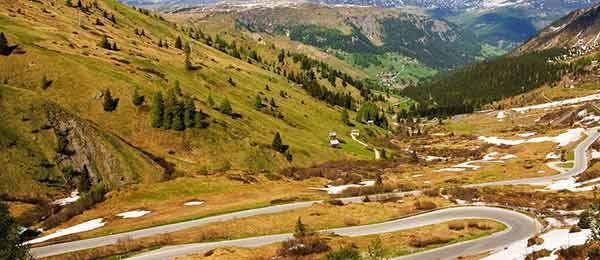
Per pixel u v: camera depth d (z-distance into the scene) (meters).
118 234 69.31
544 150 165.25
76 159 105.62
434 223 70.06
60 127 108.56
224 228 68.75
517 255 45.50
